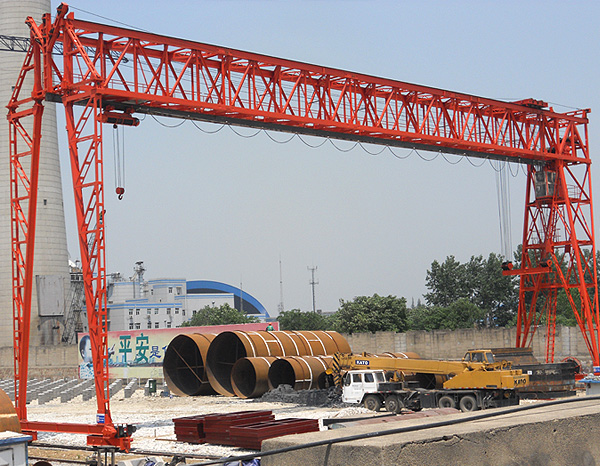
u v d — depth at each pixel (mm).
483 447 6301
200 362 54188
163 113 33969
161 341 56438
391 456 5648
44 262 90188
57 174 92062
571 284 48562
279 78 37031
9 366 78625
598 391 28625
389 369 36656
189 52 34812
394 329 88562
